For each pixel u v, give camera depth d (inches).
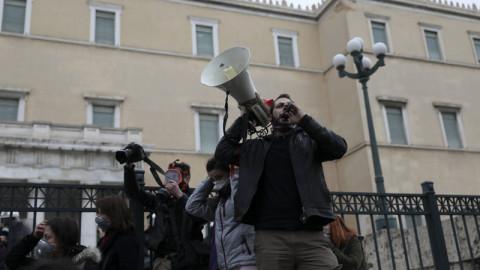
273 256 134.3
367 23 1060.5
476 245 292.7
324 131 139.9
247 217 142.2
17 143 753.6
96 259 140.7
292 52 1104.2
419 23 1110.4
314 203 135.3
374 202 233.9
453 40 1133.1
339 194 225.3
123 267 151.9
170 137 926.4
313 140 146.7
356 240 210.2
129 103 919.7
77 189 186.7
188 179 200.4
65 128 810.8
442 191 972.6
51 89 874.8
